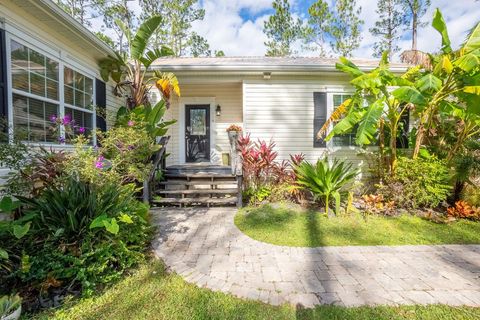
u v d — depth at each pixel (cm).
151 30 583
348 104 595
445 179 545
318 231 432
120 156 422
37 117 433
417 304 234
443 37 511
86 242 266
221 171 690
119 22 639
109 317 219
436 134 632
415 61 632
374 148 712
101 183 348
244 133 723
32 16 414
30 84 414
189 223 470
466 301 240
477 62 427
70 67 514
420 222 482
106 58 603
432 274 292
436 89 468
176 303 237
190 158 877
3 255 222
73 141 404
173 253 346
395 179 572
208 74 708
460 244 384
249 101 721
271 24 2030
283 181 631
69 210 278
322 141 727
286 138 727
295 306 232
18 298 206
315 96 720
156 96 784
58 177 330
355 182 679
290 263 320
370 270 302
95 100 602
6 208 292
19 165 344
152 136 605
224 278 282
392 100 570
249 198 618
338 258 335
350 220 489
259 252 352
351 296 247
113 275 270
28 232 264
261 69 676
